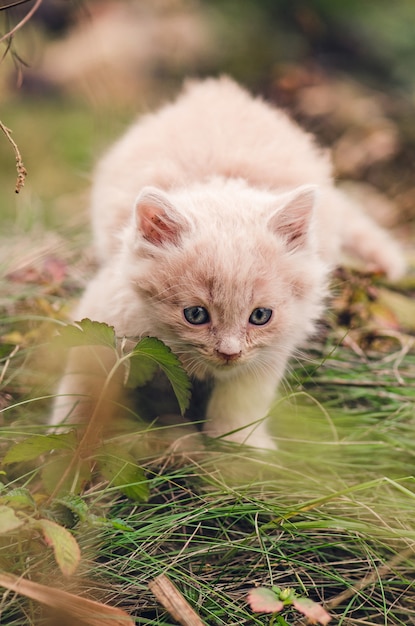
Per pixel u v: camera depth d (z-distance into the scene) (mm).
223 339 555
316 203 575
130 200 623
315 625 505
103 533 519
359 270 675
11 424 582
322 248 633
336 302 666
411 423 614
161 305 562
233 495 547
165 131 659
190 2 1413
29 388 606
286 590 486
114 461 521
